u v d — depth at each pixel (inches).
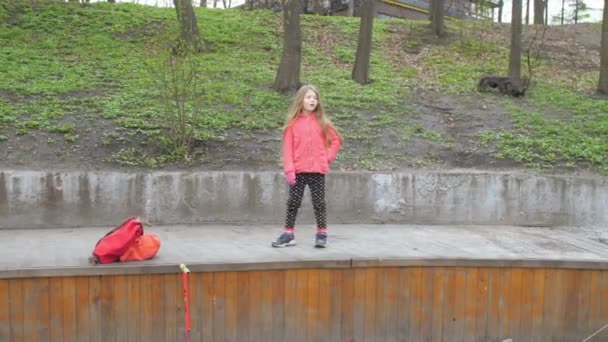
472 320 196.9
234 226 259.4
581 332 202.5
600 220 283.9
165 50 342.3
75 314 170.1
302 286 185.6
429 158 306.2
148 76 392.2
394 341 192.9
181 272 176.2
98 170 259.4
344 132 325.4
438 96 413.4
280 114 347.6
